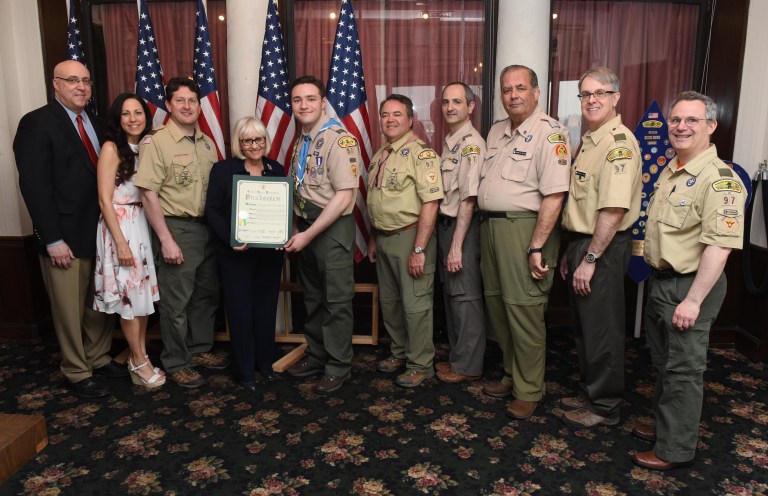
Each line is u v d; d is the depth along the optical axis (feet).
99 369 9.55
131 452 7.24
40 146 8.11
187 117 8.59
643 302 12.00
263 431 7.76
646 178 10.34
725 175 6.02
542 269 7.57
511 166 7.73
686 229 6.31
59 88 8.36
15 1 10.67
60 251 8.27
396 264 9.06
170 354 9.32
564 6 11.30
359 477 6.71
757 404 8.59
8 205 10.87
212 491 6.45
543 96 10.53
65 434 7.66
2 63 10.52
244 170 8.68
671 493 6.39
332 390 8.93
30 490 6.47
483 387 9.07
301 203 8.79
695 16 11.45
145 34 10.07
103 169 8.23
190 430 7.79
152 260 8.84
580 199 7.39
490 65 11.24
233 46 10.43
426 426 7.89
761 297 10.25
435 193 8.54
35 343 11.06
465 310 9.08
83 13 11.19
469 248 8.88
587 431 7.73
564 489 6.48
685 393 6.53
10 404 8.53
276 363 9.80
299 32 11.32
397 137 8.91
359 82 10.29
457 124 8.83
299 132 10.46
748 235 10.37
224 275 8.85
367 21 11.32
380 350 10.78
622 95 11.69
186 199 8.76
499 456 7.14
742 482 6.59
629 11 11.39
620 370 7.64
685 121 6.21
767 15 10.02
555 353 10.57
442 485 6.56
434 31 11.35
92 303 9.07
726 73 10.82
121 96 8.33
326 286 8.77
